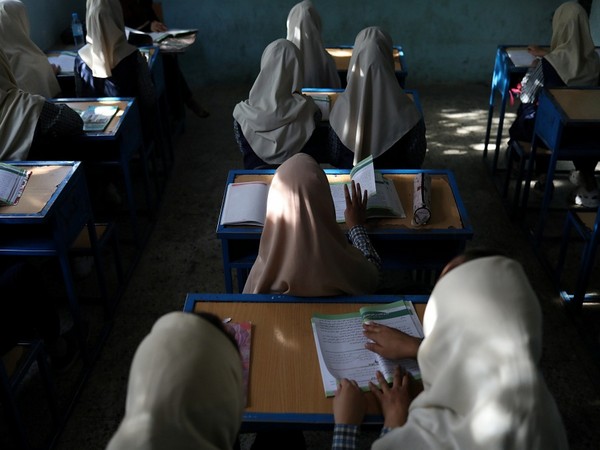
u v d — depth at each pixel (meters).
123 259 3.51
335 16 5.70
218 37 5.79
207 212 3.97
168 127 4.42
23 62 3.65
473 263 1.10
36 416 2.48
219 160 4.61
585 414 2.47
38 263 3.37
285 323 1.79
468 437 1.03
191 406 0.90
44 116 2.87
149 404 0.89
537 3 5.53
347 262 1.83
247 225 2.32
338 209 2.40
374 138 2.91
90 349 2.83
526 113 3.65
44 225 2.48
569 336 2.88
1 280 2.13
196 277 3.35
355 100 2.93
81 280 3.28
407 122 2.87
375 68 2.84
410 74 5.95
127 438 0.87
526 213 3.87
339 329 1.76
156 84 4.09
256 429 1.54
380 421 1.49
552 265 3.38
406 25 5.71
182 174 4.42
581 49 3.54
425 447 1.08
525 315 1.02
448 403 1.09
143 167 3.69
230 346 1.03
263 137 3.03
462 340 1.06
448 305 1.09
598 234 2.75
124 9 4.78
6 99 2.85
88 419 2.48
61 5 5.09
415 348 1.62
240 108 3.10
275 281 1.87
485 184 4.27
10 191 2.42
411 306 1.84
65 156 3.25
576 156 3.18
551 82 3.54
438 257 2.48
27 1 4.48
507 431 0.98
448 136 4.96
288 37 3.98
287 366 1.66
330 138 3.06
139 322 3.02
